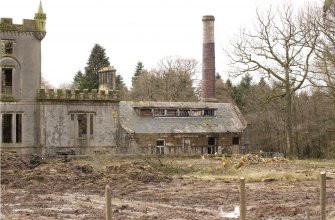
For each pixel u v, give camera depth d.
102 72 72.69
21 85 60.38
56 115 61.34
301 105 81.56
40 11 61.25
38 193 32.44
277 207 24.86
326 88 59.97
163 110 71.00
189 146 70.25
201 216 23.56
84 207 26.73
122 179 38.34
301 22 77.06
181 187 35.41
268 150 86.81
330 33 56.84
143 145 66.88
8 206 27.06
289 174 39.81
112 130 64.25
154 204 27.59
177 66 120.88
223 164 47.19
